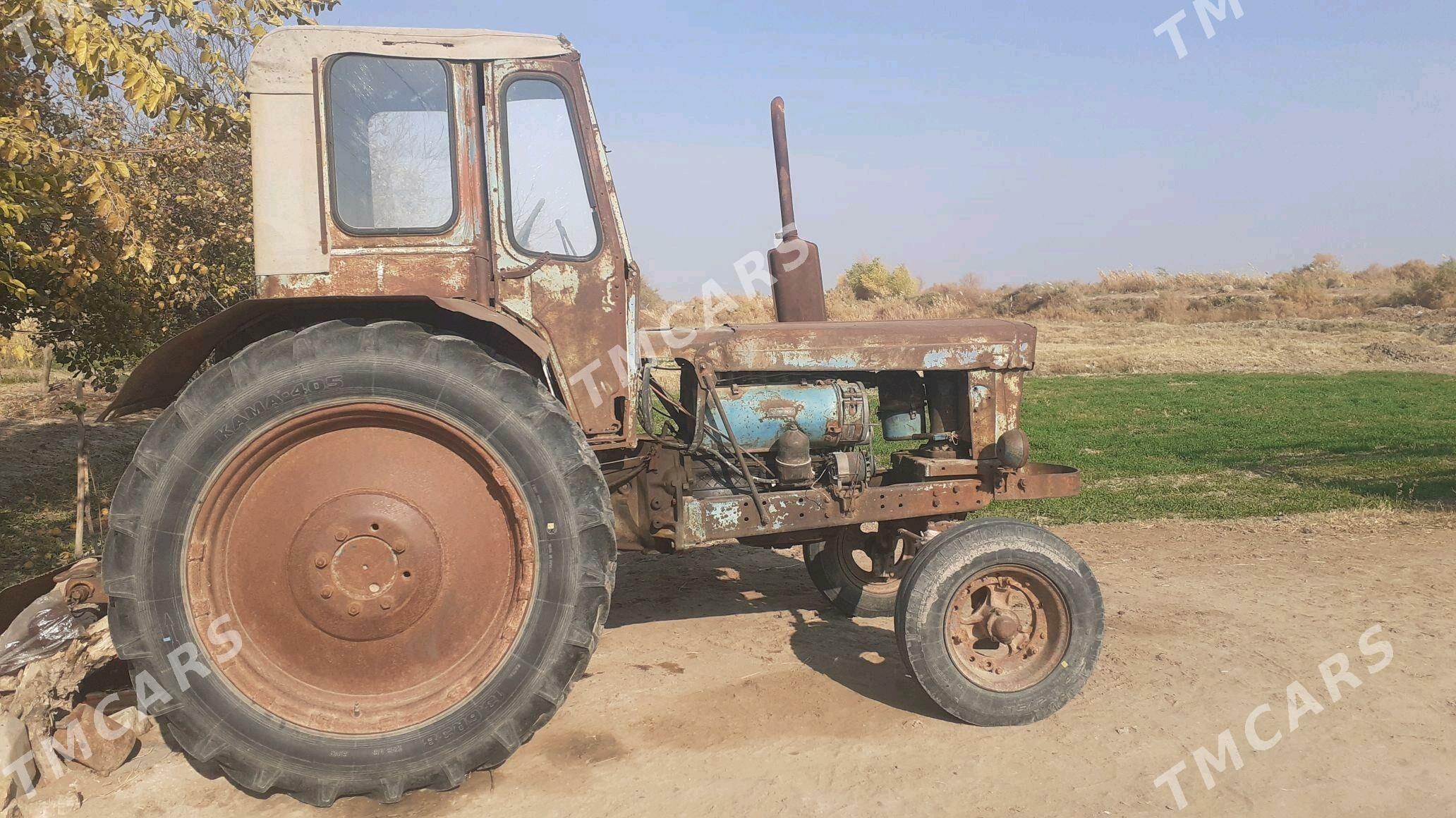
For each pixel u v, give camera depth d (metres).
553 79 3.63
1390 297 39.88
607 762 3.55
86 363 6.77
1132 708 4.01
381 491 3.33
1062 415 16.25
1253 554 6.78
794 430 4.33
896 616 3.86
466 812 3.22
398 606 3.33
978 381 4.57
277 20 5.63
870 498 4.28
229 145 6.14
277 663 3.32
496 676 3.27
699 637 4.96
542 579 3.29
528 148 3.62
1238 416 15.68
